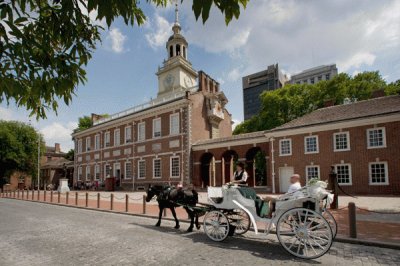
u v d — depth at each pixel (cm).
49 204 2198
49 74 320
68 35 321
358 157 2167
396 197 1845
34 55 301
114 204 1909
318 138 2370
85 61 348
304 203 717
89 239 877
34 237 921
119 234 948
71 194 3180
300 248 726
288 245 770
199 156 3200
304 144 2441
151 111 3650
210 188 895
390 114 2030
